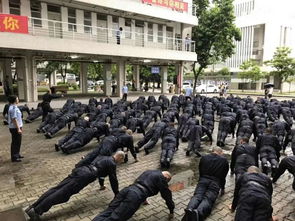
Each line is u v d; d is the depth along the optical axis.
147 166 6.52
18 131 6.59
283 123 8.52
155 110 12.04
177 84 25.38
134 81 32.16
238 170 5.08
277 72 33.53
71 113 10.05
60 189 4.01
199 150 7.99
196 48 26.33
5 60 20.19
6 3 15.45
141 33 21.77
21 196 4.86
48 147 8.11
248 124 8.45
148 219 4.16
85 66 26.52
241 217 3.31
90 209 4.42
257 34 45.75
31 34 14.92
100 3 17.80
